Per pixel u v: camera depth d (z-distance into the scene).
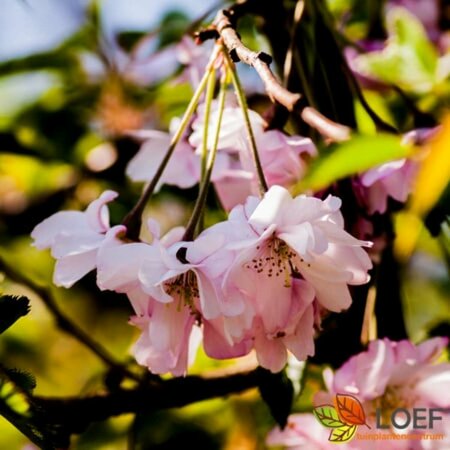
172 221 0.82
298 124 0.72
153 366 0.68
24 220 0.82
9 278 0.76
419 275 0.82
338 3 0.83
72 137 0.83
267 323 0.67
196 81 0.76
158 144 0.72
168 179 0.72
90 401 0.72
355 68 0.78
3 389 0.63
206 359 0.77
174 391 0.73
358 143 0.61
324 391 0.72
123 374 0.74
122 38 0.85
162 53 0.83
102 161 0.82
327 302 0.67
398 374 0.70
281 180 0.69
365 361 0.70
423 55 0.77
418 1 0.84
